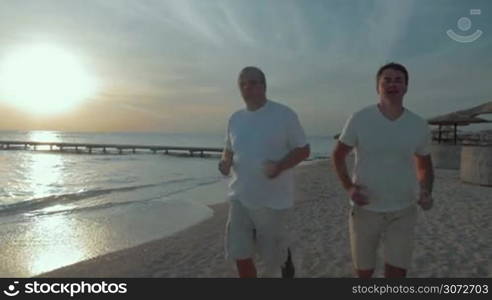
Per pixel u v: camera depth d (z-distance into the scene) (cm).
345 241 639
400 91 279
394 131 282
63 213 1209
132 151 7106
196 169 3631
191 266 558
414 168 292
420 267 482
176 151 7862
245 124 327
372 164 289
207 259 591
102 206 1348
